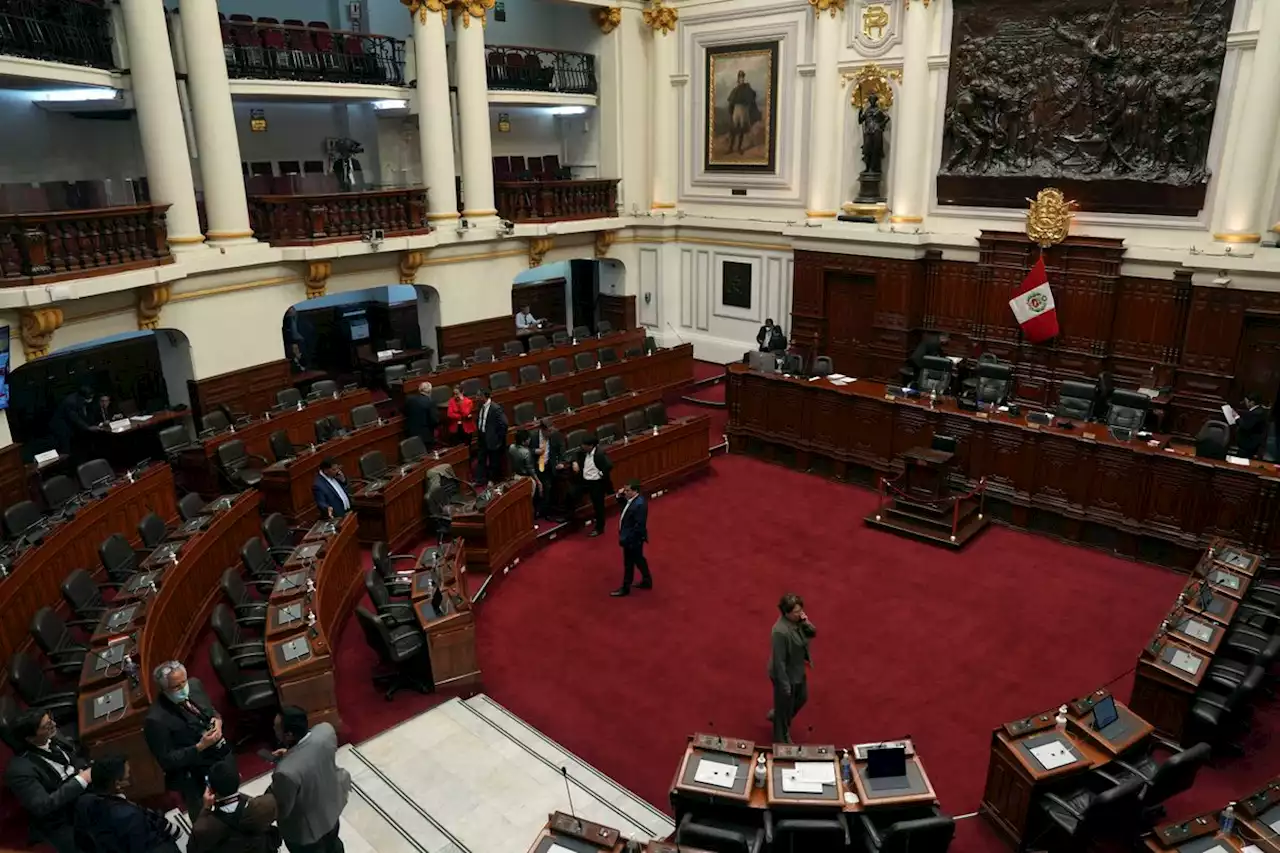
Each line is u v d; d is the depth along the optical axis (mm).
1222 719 7469
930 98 16453
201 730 6332
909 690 8734
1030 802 6383
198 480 12789
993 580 10953
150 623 8102
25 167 14320
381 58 17453
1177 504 11109
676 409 18156
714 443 16172
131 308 12859
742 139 19438
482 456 13516
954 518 11836
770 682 8945
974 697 8617
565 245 19906
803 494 13859
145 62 12812
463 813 7016
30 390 15516
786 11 18031
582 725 8281
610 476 12938
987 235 15883
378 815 6977
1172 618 8281
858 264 17578
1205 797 7223
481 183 17797
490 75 18844
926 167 16781
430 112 16766
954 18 15828
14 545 9352
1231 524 10766
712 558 11672
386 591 9227
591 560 11711
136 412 14219
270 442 12828
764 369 15586
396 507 11734
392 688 8656
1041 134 15320
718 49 19312
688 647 9586
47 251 10961
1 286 10484
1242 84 13234
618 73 20094
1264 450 12195
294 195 15000
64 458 12734
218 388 14422
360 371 18844
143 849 5336
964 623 9953
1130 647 9438
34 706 7230
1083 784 6492
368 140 19172
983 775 7535
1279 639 7652
